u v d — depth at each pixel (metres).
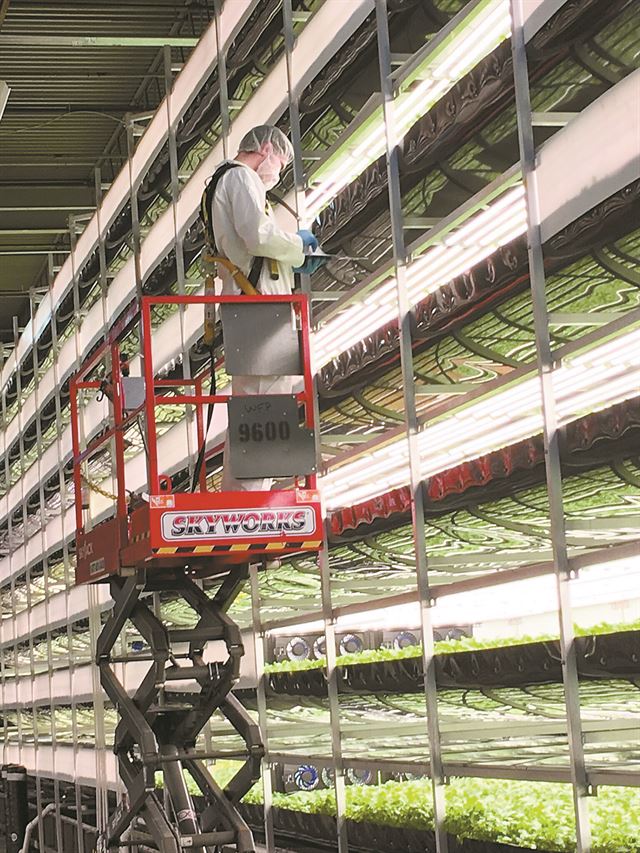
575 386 4.02
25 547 15.35
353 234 5.82
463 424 4.84
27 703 15.19
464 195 5.14
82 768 11.97
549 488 4.05
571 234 3.94
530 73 4.16
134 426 9.56
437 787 4.91
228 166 5.00
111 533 5.52
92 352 11.62
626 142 3.63
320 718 6.56
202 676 5.37
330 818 6.27
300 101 6.25
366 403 5.89
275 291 5.08
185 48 11.42
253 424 4.96
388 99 5.25
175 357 8.82
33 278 17.97
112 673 5.65
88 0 10.62
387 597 5.51
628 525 4.06
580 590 4.02
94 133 13.31
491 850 4.75
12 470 16.70
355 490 5.94
